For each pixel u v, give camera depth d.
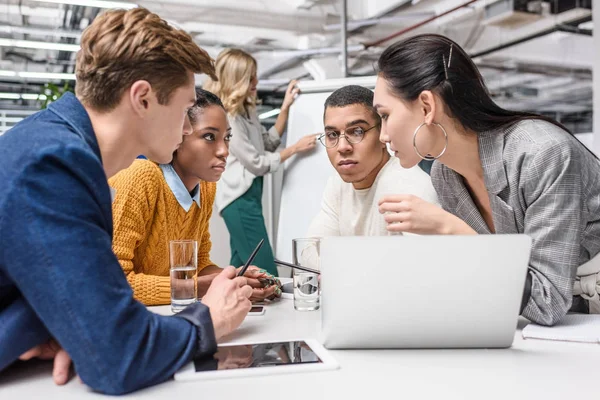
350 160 1.68
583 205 0.97
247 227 2.73
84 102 0.81
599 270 1.02
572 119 4.87
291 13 4.76
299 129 2.93
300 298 1.15
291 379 0.68
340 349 0.82
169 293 1.23
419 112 1.04
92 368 0.64
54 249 0.64
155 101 0.81
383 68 1.07
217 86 2.74
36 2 4.32
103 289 0.65
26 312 0.69
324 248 0.79
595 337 0.84
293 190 2.86
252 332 0.94
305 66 4.53
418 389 0.64
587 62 4.73
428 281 0.78
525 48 4.94
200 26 4.61
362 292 0.79
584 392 0.62
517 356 0.77
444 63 1.01
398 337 0.80
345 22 3.79
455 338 0.80
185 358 0.71
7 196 0.65
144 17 0.82
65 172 0.68
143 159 1.37
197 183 1.52
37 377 0.72
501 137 1.01
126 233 1.26
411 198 0.98
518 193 0.99
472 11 4.89
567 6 4.74
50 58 4.73
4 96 4.68
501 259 0.77
